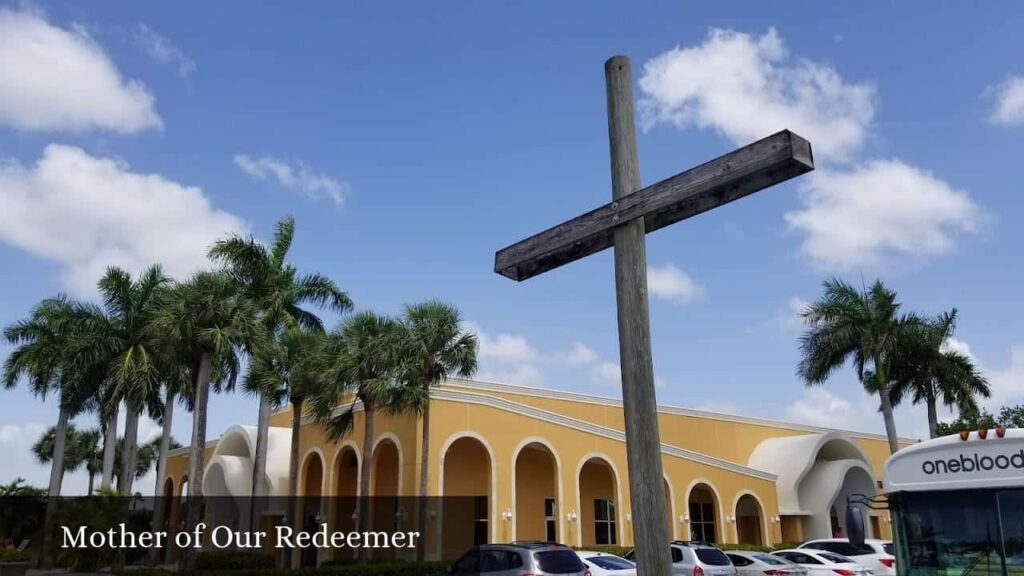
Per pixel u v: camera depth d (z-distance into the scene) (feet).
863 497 29.40
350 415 93.71
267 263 106.93
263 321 100.58
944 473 27.63
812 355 110.42
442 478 94.84
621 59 22.94
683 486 118.52
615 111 22.50
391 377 88.02
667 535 19.17
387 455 112.98
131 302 111.24
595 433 109.50
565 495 103.76
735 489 125.29
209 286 92.43
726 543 119.55
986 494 26.68
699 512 129.80
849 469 144.87
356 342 89.56
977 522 26.63
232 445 130.11
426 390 89.56
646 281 20.56
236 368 102.58
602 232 21.65
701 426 152.05
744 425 159.43
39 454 245.04
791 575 66.13
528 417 103.55
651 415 19.67
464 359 92.43
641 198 20.49
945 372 110.32
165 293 98.84
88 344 106.52
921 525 27.71
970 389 113.50
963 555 26.61
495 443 99.66
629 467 19.80
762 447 149.48
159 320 91.66
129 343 109.60
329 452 109.40
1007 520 26.09
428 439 91.91
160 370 111.45
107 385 109.81
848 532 28.94
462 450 109.50
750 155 18.28
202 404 90.02
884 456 183.52
